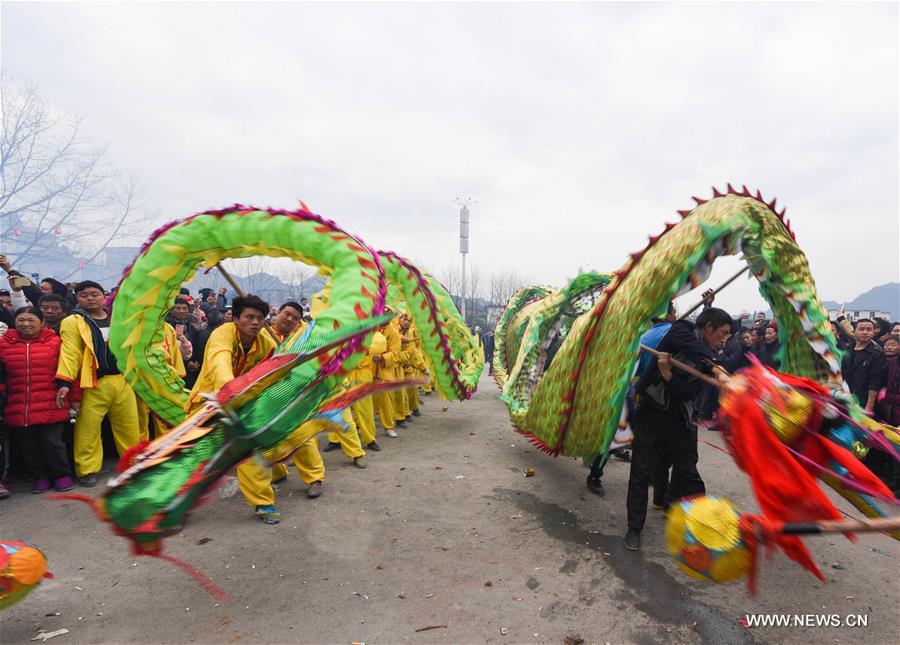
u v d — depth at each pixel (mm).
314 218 2984
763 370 2869
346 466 5504
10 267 5973
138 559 3391
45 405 4504
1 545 2438
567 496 4664
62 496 2064
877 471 5402
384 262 6273
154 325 3500
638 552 3584
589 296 7039
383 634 2652
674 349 3436
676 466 3652
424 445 6449
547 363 7762
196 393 3682
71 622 2707
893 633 2709
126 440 5156
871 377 5508
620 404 3961
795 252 3650
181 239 3141
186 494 2213
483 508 4352
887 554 3619
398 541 3713
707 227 3436
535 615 2832
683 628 2730
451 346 7668
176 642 2564
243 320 3619
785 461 2436
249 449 2463
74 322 4703
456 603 2939
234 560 3398
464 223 22531
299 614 2814
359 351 2756
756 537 2020
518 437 6895
